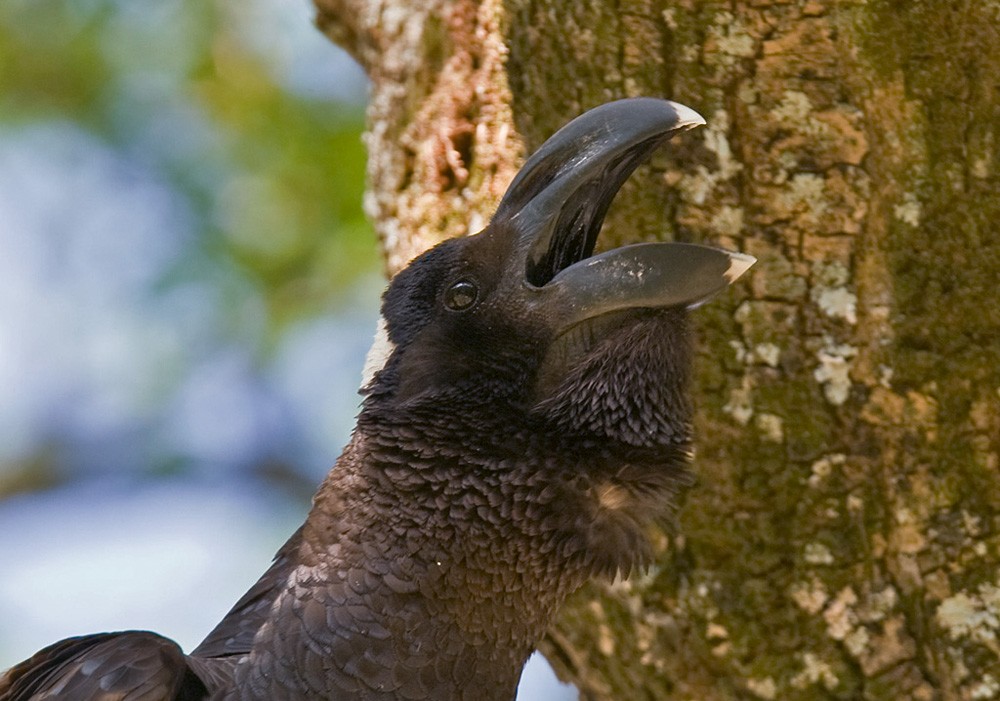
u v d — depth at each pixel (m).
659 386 9.41
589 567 9.52
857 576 10.27
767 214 10.16
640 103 9.40
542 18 10.34
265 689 8.59
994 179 9.89
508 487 9.15
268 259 17.78
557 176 9.47
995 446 10.03
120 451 19.95
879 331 10.05
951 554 10.10
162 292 17.98
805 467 10.27
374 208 12.35
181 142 17.95
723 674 10.61
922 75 9.81
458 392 9.32
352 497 9.21
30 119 17.89
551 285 9.36
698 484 10.38
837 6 9.75
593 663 11.27
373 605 8.88
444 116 11.34
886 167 9.93
